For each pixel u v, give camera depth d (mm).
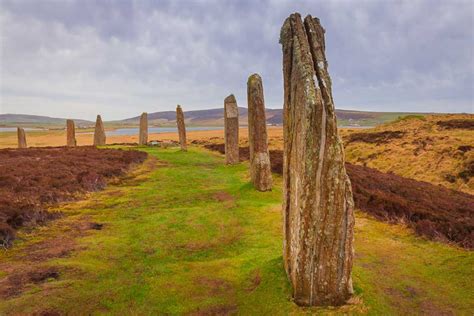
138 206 20391
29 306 9695
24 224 16188
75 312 9625
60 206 19969
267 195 21344
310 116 8430
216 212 18422
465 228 14281
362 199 18578
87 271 12000
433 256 12375
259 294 9961
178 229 16172
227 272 11828
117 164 32594
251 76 22766
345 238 8750
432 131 48469
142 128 57906
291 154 10227
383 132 52219
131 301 10234
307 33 10242
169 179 28359
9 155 36344
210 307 9867
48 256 13234
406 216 16125
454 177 31703
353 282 9602
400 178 26734
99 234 15773
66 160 32312
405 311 8984
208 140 70500
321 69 9305
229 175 29766
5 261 12727
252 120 22422
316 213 8656
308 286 8898
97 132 58500
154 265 12672
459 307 9234
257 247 13844
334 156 8469
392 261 12000
